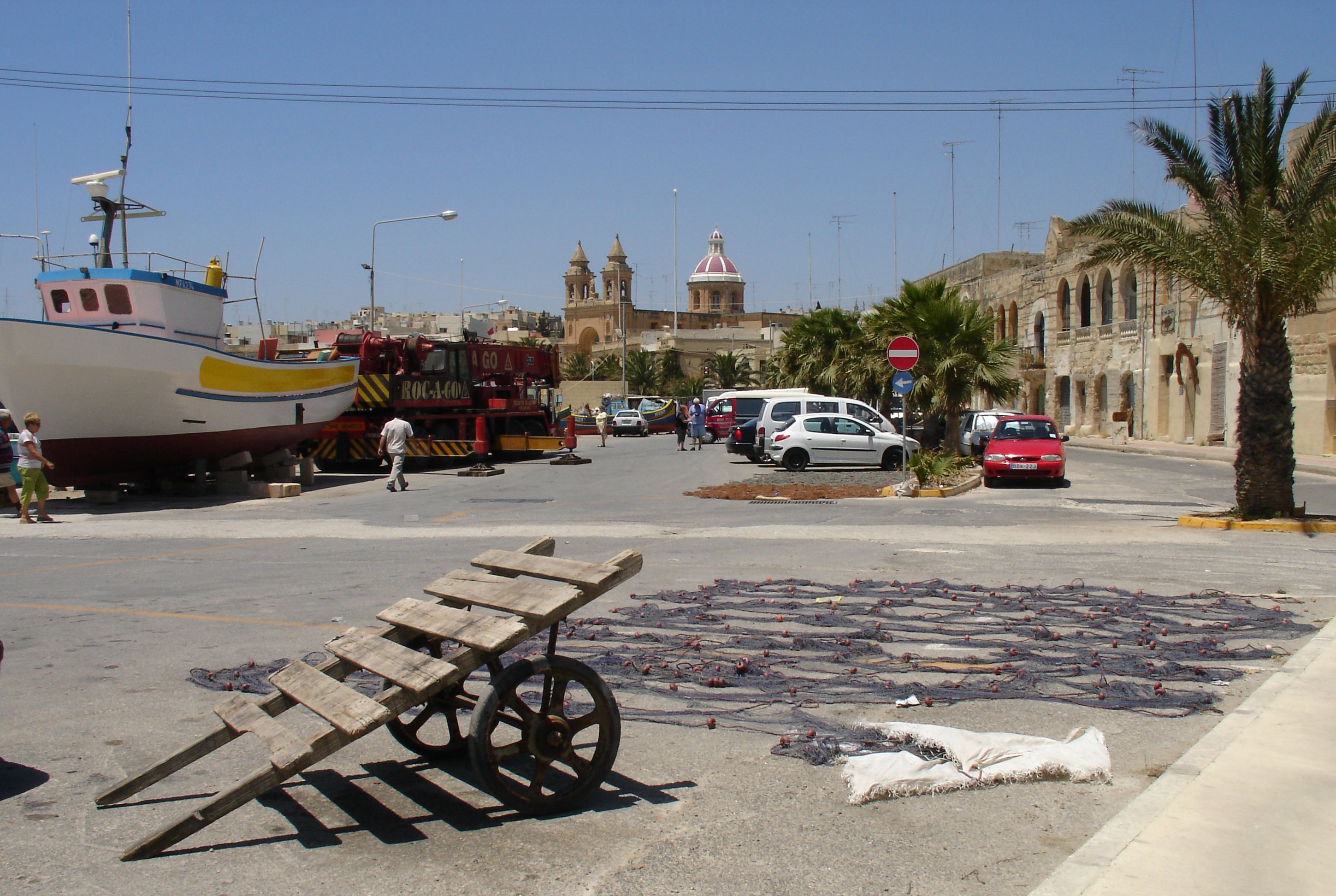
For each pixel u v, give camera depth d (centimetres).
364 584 1030
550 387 3741
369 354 3078
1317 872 369
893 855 405
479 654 429
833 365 4512
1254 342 1466
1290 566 1113
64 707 619
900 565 1133
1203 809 425
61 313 2125
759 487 2141
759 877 387
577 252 15550
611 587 462
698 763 512
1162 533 1405
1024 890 375
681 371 12294
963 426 3164
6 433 1959
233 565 1180
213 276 2377
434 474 2858
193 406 2025
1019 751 503
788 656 716
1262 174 1440
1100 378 4631
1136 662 685
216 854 415
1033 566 1114
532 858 407
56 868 402
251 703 464
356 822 447
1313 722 534
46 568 1175
